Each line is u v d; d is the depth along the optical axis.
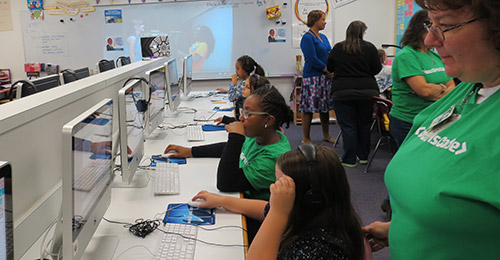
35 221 1.12
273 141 1.67
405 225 0.79
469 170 0.65
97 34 5.22
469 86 0.79
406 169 0.81
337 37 5.28
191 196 1.53
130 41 5.24
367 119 3.46
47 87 2.52
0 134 0.94
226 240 1.20
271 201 0.97
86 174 0.98
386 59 4.75
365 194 2.96
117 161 1.89
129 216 1.36
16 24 5.19
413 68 2.22
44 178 1.18
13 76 5.32
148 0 5.14
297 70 5.26
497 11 0.59
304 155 1.00
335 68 3.37
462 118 0.73
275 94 1.63
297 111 5.34
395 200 0.85
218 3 5.16
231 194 1.55
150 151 2.13
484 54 0.64
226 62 5.34
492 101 0.68
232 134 1.61
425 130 0.85
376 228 1.09
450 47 0.67
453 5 0.64
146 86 1.94
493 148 0.63
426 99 2.27
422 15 2.17
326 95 4.16
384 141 4.29
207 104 3.67
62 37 5.22
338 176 1.00
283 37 5.26
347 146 3.46
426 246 0.73
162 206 1.44
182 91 3.98
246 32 5.25
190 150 2.03
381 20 5.23
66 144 0.84
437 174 0.71
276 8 5.13
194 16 5.20
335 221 0.98
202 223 1.31
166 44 3.86
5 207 0.69
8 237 0.71
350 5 5.19
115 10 5.16
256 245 0.94
